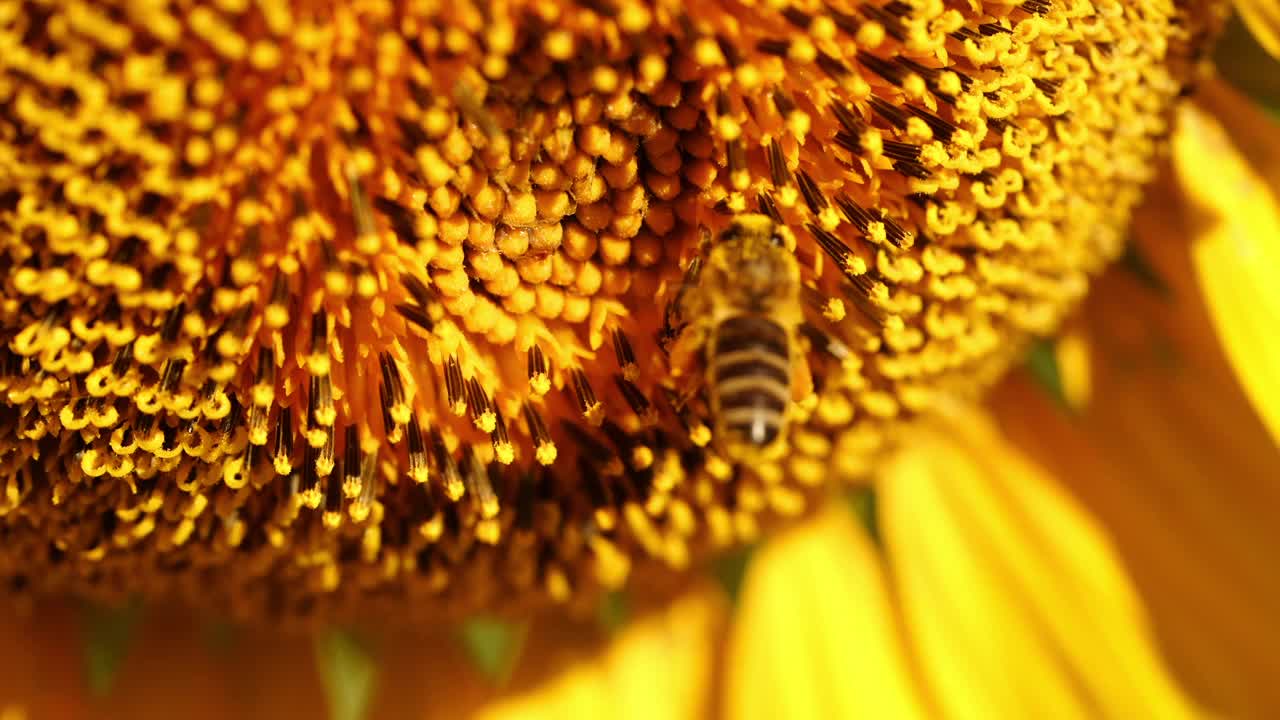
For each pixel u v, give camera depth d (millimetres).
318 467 150
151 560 163
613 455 158
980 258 160
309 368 146
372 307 147
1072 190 164
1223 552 189
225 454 150
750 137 148
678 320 151
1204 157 173
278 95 140
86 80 136
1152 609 190
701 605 199
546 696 196
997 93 152
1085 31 154
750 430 144
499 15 140
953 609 195
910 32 147
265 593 174
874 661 196
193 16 136
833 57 148
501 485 160
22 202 139
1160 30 160
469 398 151
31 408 148
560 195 148
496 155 144
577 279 152
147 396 146
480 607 176
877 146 149
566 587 172
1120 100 162
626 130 147
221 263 144
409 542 162
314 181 144
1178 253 179
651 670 198
